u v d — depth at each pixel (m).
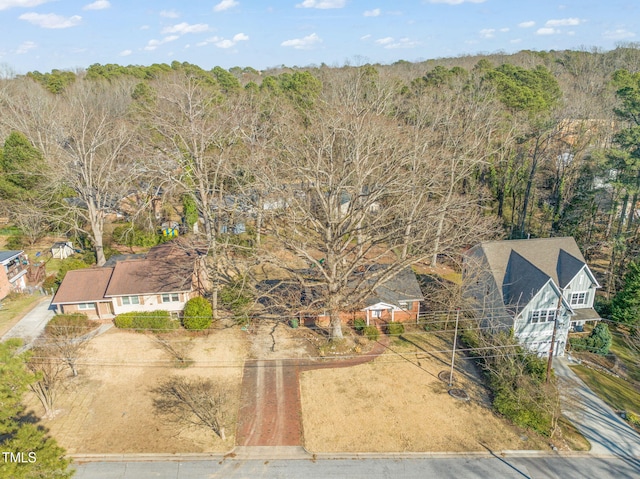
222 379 27.91
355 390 27.03
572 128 55.53
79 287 34.19
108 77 92.44
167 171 35.78
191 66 93.12
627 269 38.38
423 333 33.19
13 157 43.97
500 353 27.30
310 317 34.09
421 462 22.03
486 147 46.62
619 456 22.56
